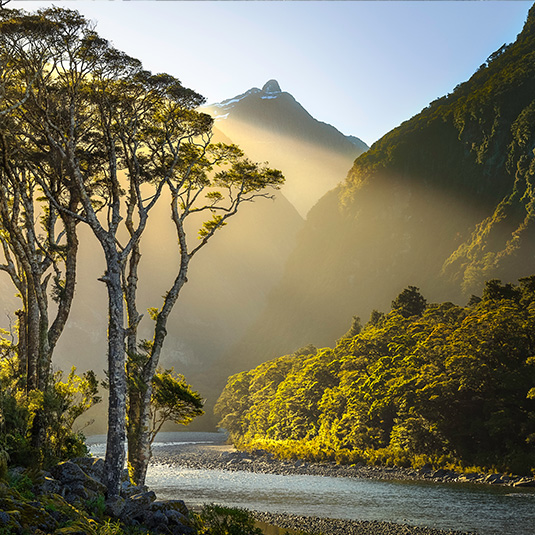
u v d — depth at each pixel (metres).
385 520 42.50
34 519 18.47
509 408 71.81
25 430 30.64
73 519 20.41
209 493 58.91
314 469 83.44
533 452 67.25
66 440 33.47
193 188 41.22
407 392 80.88
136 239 32.56
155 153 39.22
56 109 32.84
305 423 112.25
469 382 72.88
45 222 41.69
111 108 34.09
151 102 36.16
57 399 32.69
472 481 65.06
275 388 140.38
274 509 48.16
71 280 36.06
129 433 35.16
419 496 54.50
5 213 34.00
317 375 114.50
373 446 89.25
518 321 78.62
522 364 74.44
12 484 21.66
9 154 33.56
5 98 31.05
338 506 49.41
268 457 101.12
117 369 27.94
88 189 38.53
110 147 32.72
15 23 28.95
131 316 35.34
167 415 38.94
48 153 34.69
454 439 75.12
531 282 104.25
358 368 103.88
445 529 38.62
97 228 29.58
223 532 25.44
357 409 91.75
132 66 32.97
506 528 38.53
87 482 25.67
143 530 23.05
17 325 47.38
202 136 40.69
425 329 104.00
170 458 108.25
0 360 46.62
